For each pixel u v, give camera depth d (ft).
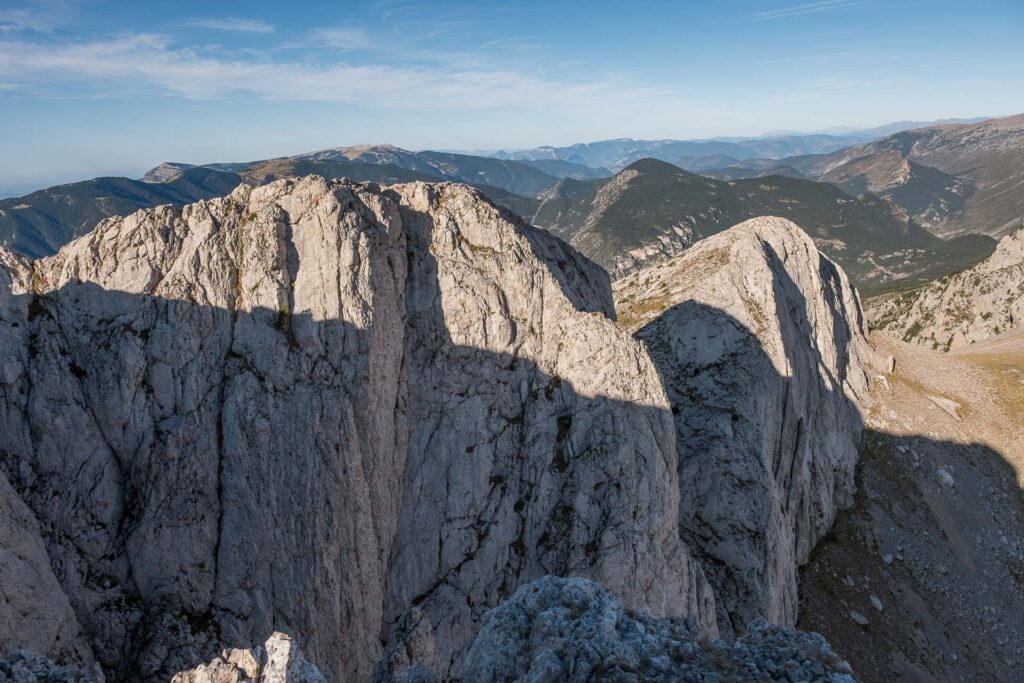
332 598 100.42
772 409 198.39
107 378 100.17
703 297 217.77
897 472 258.78
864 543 227.61
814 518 223.71
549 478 127.24
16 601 81.15
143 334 102.01
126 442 100.22
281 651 61.87
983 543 251.39
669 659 63.36
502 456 127.34
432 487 120.47
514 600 73.97
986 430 302.66
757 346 204.44
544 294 134.92
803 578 209.05
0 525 83.46
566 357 132.46
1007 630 226.79
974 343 476.54
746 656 65.57
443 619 115.34
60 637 87.15
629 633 66.69
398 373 118.11
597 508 124.16
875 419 280.92
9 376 97.30
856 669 185.88
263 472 100.37
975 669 206.49
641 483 126.72
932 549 236.84
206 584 98.89
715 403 196.34
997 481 279.90
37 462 97.45
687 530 182.09
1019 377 341.41
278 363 103.60
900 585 220.02
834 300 299.58
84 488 98.07
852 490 242.37
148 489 99.09
